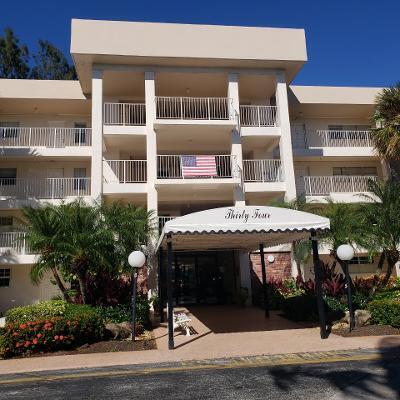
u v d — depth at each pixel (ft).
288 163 67.87
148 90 66.28
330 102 79.41
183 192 67.62
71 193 71.82
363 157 79.77
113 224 46.80
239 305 64.03
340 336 35.06
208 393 20.80
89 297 42.78
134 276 37.17
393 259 46.42
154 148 64.49
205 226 32.37
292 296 52.65
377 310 38.01
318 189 77.51
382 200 47.37
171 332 33.24
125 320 40.42
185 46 66.08
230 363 27.53
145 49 64.90
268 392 20.59
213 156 64.54
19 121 76.69
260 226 33.04
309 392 20.30
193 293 69.10
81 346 34.14
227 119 68.95
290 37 69.31
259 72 70.23
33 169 74.23
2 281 67.46
